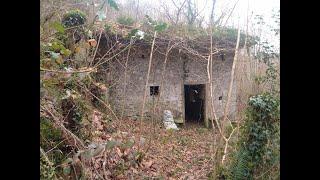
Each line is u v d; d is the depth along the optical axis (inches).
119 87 398.0
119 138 247.1
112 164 206.2
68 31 213.5
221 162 224.7
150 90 425.7
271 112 191.8
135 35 220.2
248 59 339.9
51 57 139.6
